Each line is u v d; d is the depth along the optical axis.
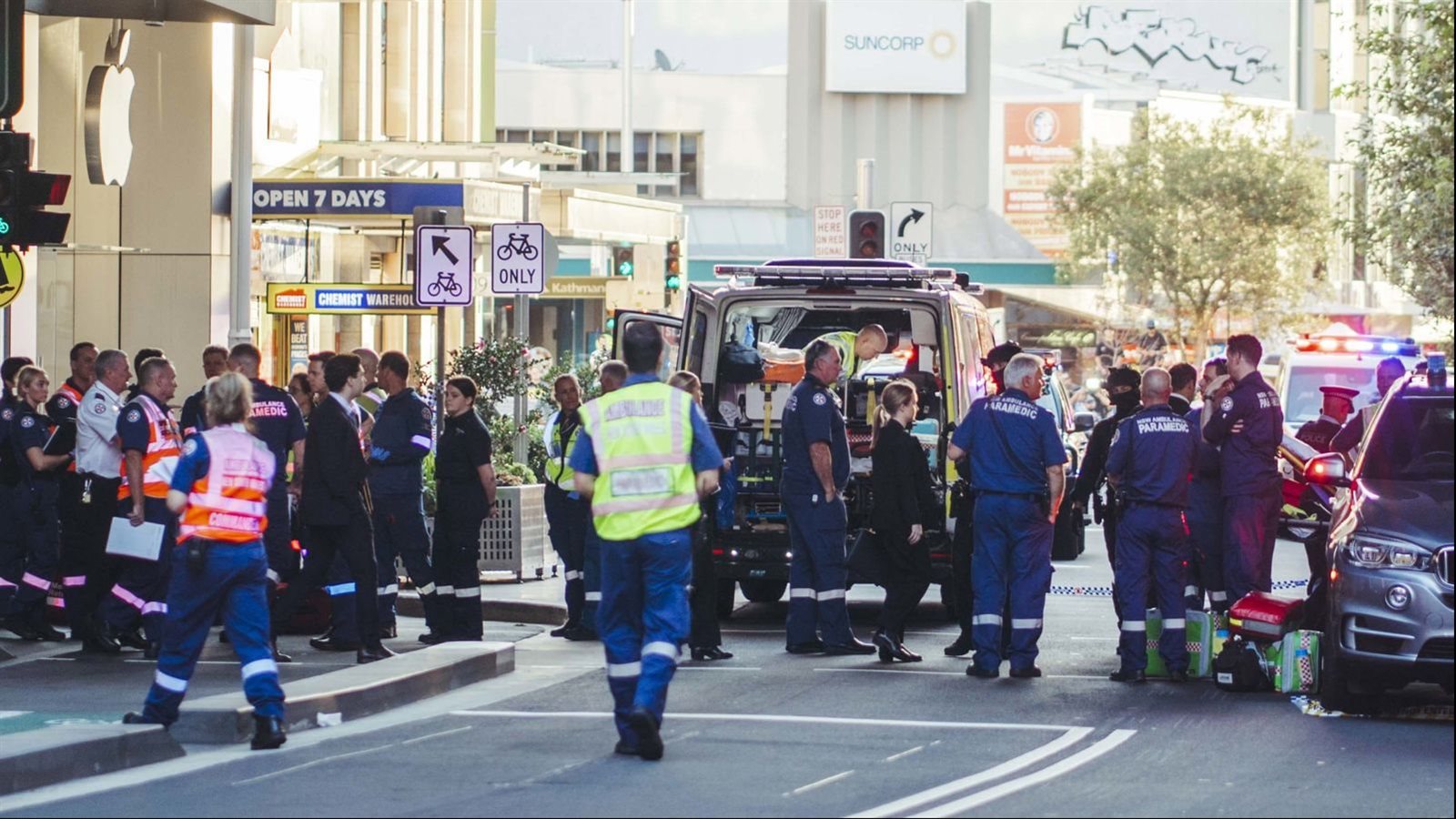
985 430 25.56
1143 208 118.69
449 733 20.94
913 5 132.62
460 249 32.44
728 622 32.88
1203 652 25.47
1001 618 25.59
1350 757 19.64
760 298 31.53
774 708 22.70
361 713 22.45
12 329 35.47
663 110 134.38
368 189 47.44
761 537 31.62
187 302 45.75
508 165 77.12
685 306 32.06
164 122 45.78
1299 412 58.41
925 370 32.84
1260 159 117.81
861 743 20.22
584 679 25.47
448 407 28.55
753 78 134.38
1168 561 25.16
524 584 36.09
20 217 27.05
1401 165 54.03
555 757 19.36
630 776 18.33
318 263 57.28
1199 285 118.44
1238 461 26.12
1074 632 31.02
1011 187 133.12
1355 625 22.09
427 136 70.50
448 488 28.48
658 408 19.47
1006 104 133.25
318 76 57.12
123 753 19.16
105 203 45.81
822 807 16.92
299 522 27.98
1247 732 21.19
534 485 36.97
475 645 26.12
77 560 28.48
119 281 45.88
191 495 20.06
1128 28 144.75
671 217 83.06
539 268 35.09
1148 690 24.42
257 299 52.50
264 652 20.28
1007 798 17.39
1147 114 123.50
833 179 133.88
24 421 28.39
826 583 28.00
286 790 17.75
